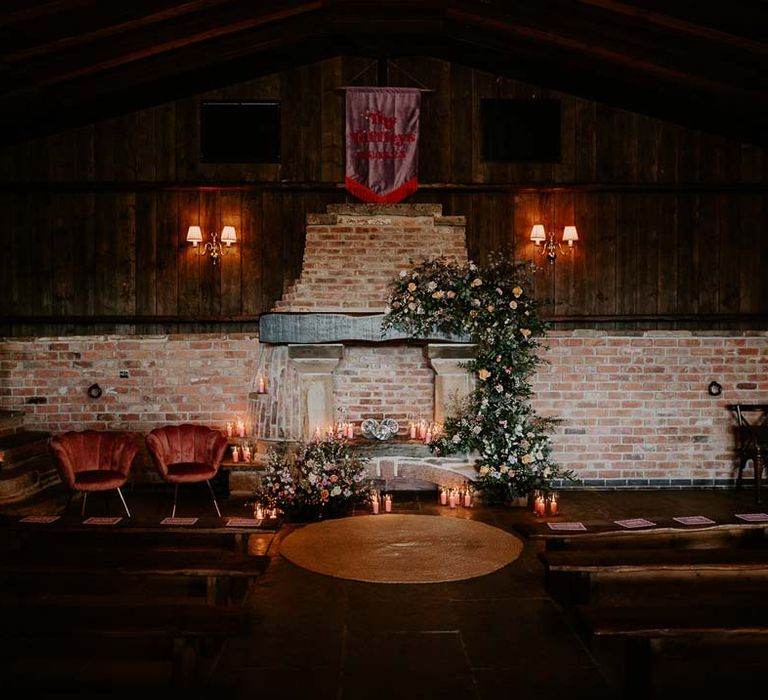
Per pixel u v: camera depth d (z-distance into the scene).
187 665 3.04
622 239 8.01
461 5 6.59
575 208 8.00
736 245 8.04
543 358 7.66
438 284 6.77
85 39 5.71
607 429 7.66
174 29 6.25
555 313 8.01
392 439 7.15
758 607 3.19
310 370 6.98
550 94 7.98
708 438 7.69
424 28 7.16
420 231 7.43
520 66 7.63
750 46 5.81
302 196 7.92
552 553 3.95
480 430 6.79
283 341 6.93
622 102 7.83
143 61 6.75
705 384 7.68
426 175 7.96
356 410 7.52
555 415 7.66
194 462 6.64
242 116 7.88
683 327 8.03
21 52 5.68
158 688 3.15
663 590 3.97
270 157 7.89
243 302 7.90
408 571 4.75
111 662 3.45
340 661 3.48
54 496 6.57
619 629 2.90
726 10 5.45
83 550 3.98
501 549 5.24
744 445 7.43
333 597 4.30
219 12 6.27
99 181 7.81
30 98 6.70
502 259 7.30
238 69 7.57
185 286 7.89
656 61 6.59
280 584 4.51
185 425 6.78
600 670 3.40
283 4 6.41
